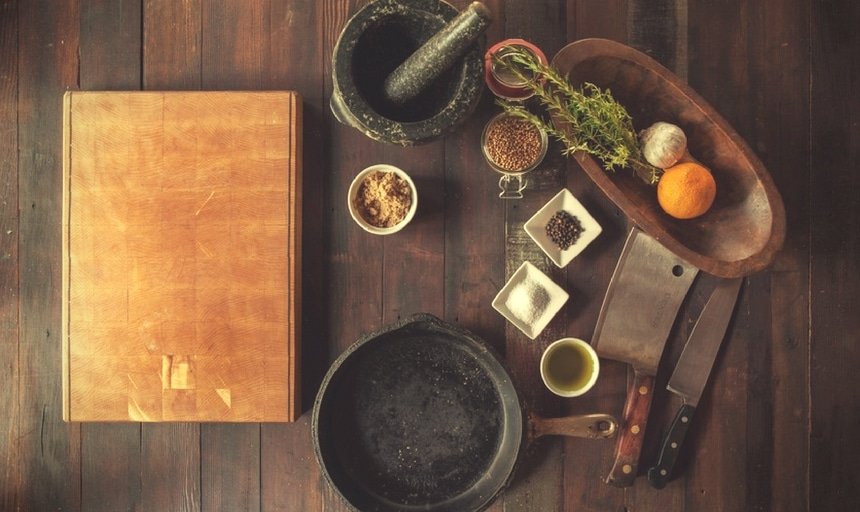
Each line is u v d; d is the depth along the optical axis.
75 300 1.27
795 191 1.30
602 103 1.19
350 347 1.22
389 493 1.28
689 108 1.24
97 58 1.31
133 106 1.27
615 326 1.29
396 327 1.21
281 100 1.27
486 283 1.31
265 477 1.31
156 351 1.27
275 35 1.31
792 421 1.31
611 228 1.31
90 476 1.31
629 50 1.22
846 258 1.30
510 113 1.25
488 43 1.31
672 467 1.30
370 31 1.19
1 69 1.31
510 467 1.25
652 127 1.23
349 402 1.29
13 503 1.31
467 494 1.27
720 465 1.31
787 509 1.31
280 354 1.27
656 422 1.31
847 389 1.31
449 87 1.21
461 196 1.31
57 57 1.31
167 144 1.27
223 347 1.27
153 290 1.27
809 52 1.30
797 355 1.31
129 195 1.27
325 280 1.31
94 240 1.27
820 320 1.31
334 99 1.23
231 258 1.27
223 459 1.31
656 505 1.31
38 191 1.31
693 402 1.30
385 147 1.31
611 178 1.25
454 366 1.28
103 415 1.27
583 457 1.31
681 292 1.29
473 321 1.31
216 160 1.27
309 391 1.31
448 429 1.28
